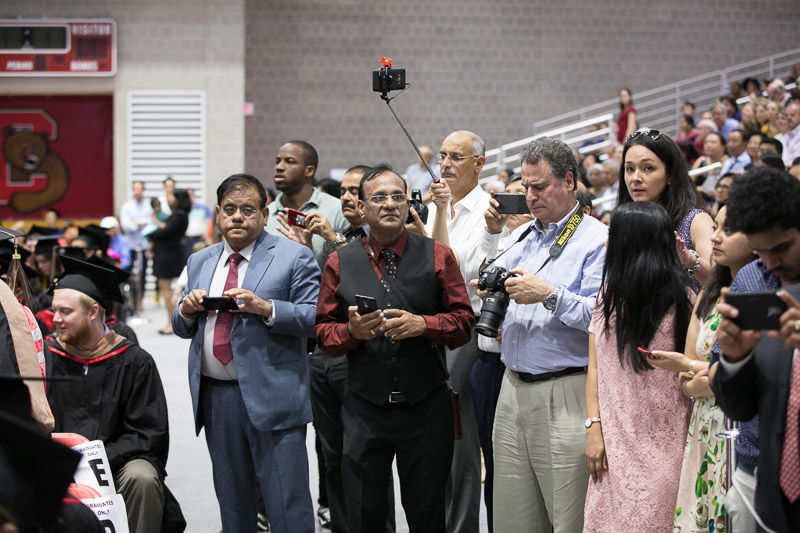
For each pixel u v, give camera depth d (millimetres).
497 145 16266
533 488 3492
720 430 2922
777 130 9203
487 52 16219
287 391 3773
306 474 3816
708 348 2934
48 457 1937
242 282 3848
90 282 4016
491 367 3998
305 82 16109
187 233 13398
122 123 15297
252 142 16078
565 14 16266
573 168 3512
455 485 4219
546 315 3408
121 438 3984
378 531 3541
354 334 3336
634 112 13336
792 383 2291
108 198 15773
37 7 15133
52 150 15656
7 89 15195
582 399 3377
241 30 15359
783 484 2291
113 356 4055
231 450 3793
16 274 4422
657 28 16359
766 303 2184
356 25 16109
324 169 16156
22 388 2365
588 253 3447
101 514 3271
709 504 2943
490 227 4000
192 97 15312
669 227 3145
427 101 16203
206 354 3779
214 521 4941
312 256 4000
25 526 1917
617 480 3111
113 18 15188
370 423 3486
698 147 10406
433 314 3529
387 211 3475
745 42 16453
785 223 2271
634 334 3115
